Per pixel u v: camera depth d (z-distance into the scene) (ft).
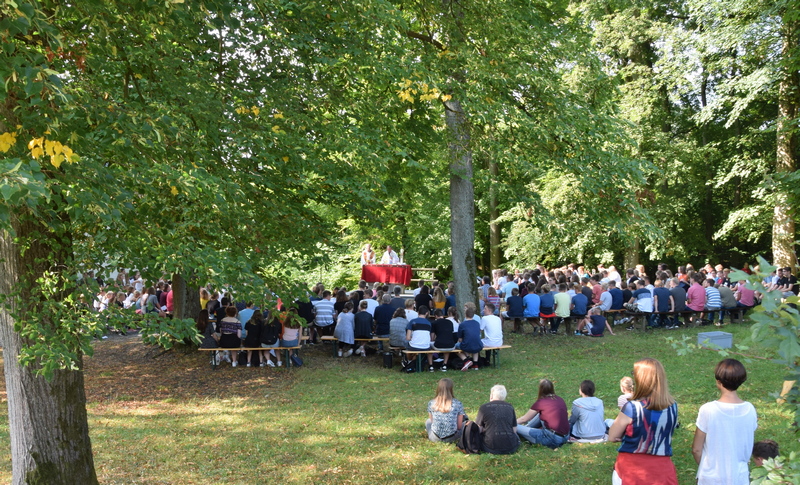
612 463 22.15
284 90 26.09
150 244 17.53
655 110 76.89
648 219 42.63
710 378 34.42
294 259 25.95
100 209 14.06
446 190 86.89
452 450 24.43
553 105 40.47
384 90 36.99
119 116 15.94
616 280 62.23
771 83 63.26
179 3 14.79
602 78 48.26
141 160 17.51
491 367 41.19
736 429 13.11
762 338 7.13
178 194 18.94
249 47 26.32
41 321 15.55
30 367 18.63
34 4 12.59
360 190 29.07
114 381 39.09
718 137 89.25
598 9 74.79
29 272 16.83
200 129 21.56
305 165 25.35
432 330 41.34
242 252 21.20
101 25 16.75
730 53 73.36
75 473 19.33
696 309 53.93
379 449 24.93
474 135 42.42
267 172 24.61
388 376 39.34
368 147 29.53
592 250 87.86
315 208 40.16
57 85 12.32
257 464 23.63
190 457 24.57
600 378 36.27
